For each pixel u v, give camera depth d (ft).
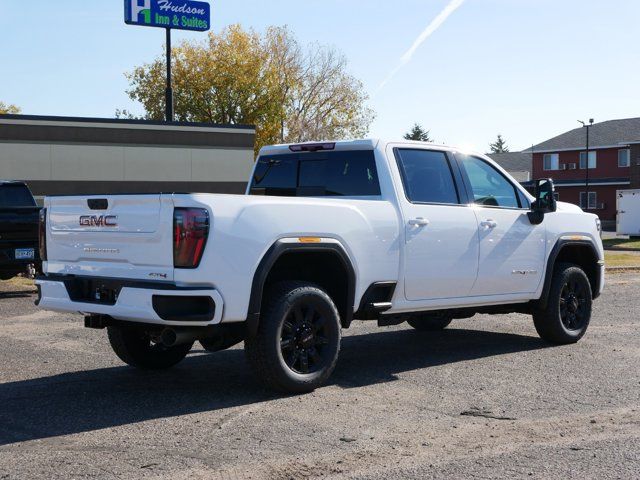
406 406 18.92
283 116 204.44
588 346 27.58
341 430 16.78
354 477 13.82
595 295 29.63
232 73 201.26
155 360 23.13
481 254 24.53
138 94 210.79
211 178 90.79
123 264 19.13
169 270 18.07
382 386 21.15
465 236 24.02
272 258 18.95
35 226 43.39
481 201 25.16
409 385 21.29
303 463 14.56
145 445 15.67
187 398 19.70
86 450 15.34
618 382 21.61
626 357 25.43
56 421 17.51
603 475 13.98
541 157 218.38
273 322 19.25
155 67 209.15
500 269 25.17
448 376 22.48
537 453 15.24
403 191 22.70
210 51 205.46
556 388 20.86
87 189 84.69
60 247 20.80
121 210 19.06
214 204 18.22
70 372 23.00
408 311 23.08
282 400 19.47
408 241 22.41
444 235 23.40
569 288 28.04
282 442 15.88
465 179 24.75
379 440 16.05
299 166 24.62
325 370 20.36
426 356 25.77
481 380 21.93
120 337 22.43
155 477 13.75
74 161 83.92
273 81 203.00
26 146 81.76
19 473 13.98
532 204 26.43
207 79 201.87
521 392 20.42
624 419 17.74
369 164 22.94
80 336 29.37
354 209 21.09
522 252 25.94
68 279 20.18
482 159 25.66
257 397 19.76
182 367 23.86
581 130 216.13
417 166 23.54
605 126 212.84
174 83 204.64
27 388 20.84
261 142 201.77
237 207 18.63
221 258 18.16
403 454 15.14
